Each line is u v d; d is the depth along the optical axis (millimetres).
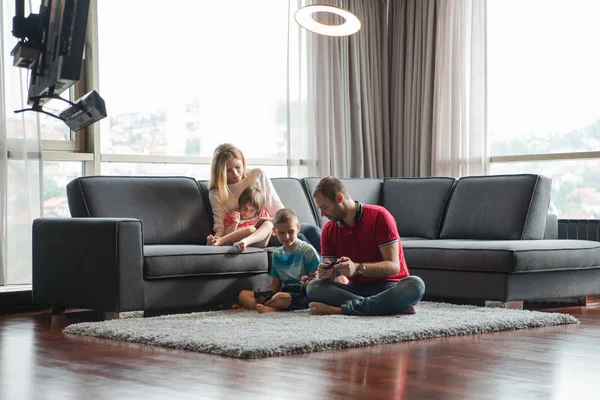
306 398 2207
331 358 2822
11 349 3150
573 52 5840
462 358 2824
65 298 4211
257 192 4590
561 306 4664
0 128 4930
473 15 6180
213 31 6043
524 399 2199
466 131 6262
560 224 5684
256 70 6246
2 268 4922
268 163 6262
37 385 2439
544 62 6008
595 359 2818
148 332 3332
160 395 2264
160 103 5816
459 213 5191
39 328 3805
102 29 5551
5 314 4465
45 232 4348
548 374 2547
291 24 6266
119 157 5617
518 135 6172
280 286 4277
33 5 5160
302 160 6312
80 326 3598
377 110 6691
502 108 6270
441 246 4516
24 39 3686
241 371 2594
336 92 6445
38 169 5070
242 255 4301
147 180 4746
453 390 2303
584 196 5809
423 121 6492
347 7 6496
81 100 3623
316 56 6348
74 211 4547
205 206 4875
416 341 3221
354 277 3898
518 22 6168
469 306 4199
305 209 5281
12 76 4996
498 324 3557
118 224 3902
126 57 5660
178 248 4133
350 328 3328
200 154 6000
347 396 2227
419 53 6566
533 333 3465
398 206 5598
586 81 5770
